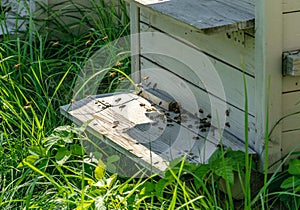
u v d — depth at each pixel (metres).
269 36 3.48
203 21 3.56
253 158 3.63
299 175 3.48
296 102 3.62
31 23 5.14
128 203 3.53
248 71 3.67
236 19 3.55
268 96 3.55
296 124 3.65
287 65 3.50
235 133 3.86
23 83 4.96
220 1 3.86
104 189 3.60
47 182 3.76
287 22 3.50
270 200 3.65
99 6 5.73
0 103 4.53
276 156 3.63
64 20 5.69
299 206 3.49
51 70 5.11
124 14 5.32
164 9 3.81
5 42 5.03
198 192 3.66
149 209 3.57
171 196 3.66
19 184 3.98
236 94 3.80
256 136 3.65
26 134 4.30
